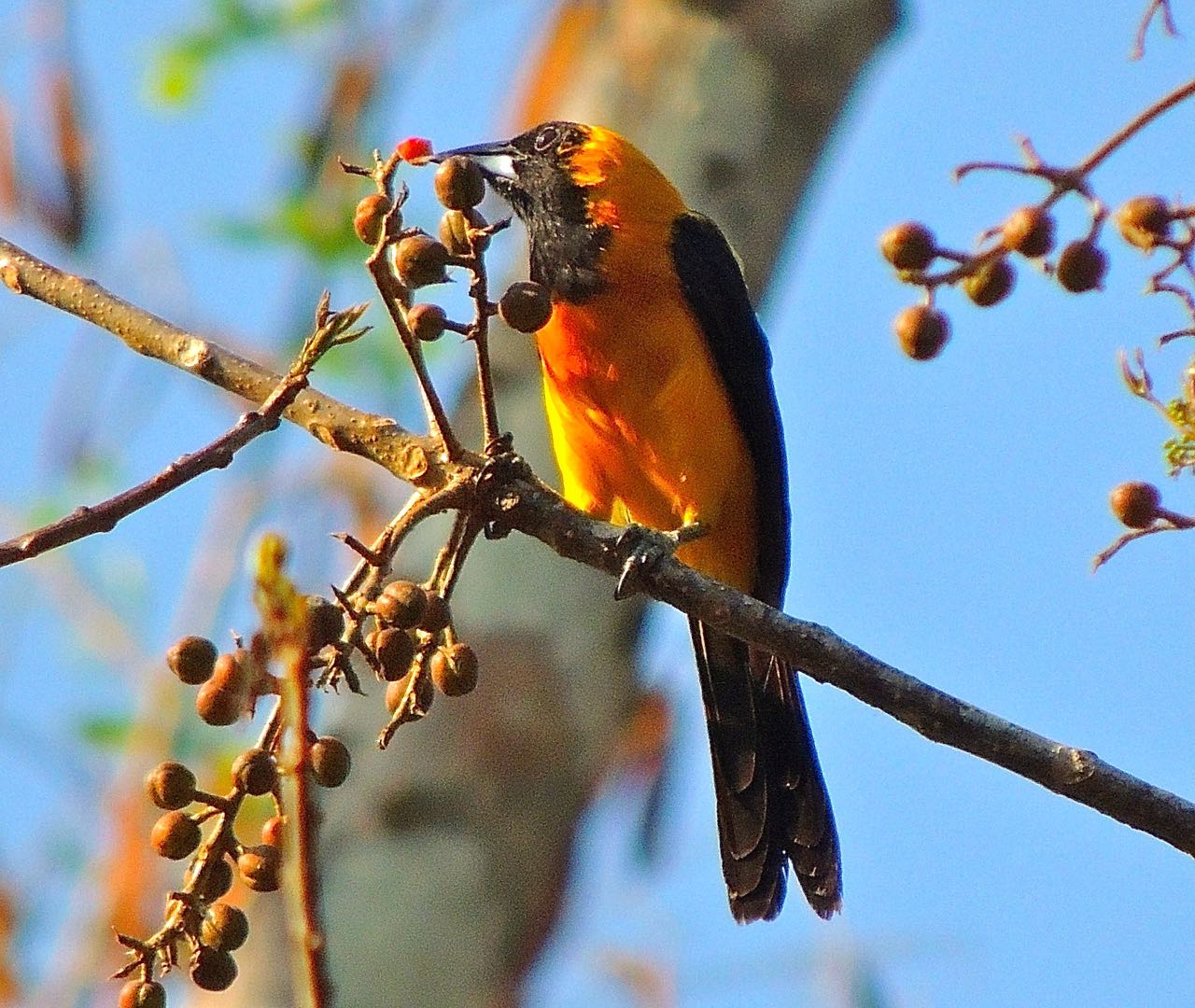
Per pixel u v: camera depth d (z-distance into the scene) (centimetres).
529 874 1153
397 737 1155
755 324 1122
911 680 755
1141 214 745
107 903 1212
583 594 1209
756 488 1133
